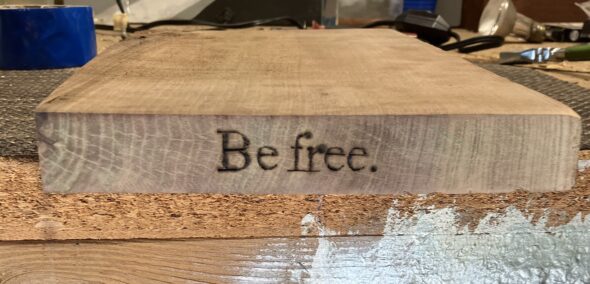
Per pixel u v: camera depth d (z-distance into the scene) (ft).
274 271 1.21
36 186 1.10
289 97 1.08
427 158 1.00
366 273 1.21
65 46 2.08
